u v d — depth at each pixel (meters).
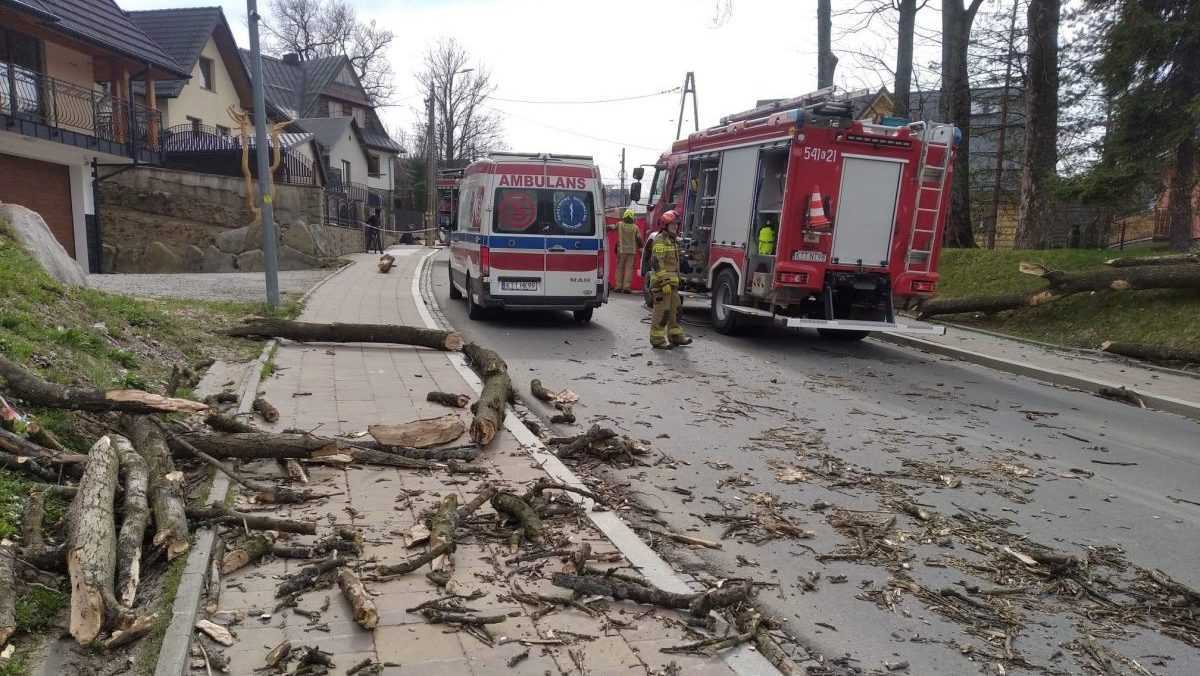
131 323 8.45
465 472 5.57
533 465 5.84
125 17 23.84
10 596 3.13
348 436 6.16
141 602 3.45
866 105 19.78
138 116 23.39
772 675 3.30
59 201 20.52
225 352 9.02
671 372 10.07
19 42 19.44
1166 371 10.89
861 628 3.86
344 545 4.17
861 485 5.95
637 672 3.26
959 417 8.33
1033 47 16.88
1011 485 6.11
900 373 10.77
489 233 12.81
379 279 19.09
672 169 15.54
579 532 4.68
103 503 3.67
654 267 11.80
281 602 3.63
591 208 13.19
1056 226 17.27
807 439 7.16
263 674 3.08
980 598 4.21
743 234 12.47
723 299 13.27
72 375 5.84
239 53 33.72
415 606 3.68
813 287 11.51
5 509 3.78
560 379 9.36
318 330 10.24
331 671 3.12
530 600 3.79
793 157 11.19
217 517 4.25
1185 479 6.46
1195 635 3.90
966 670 3.52
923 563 4.62
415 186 61.97
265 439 5.27
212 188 23.22
